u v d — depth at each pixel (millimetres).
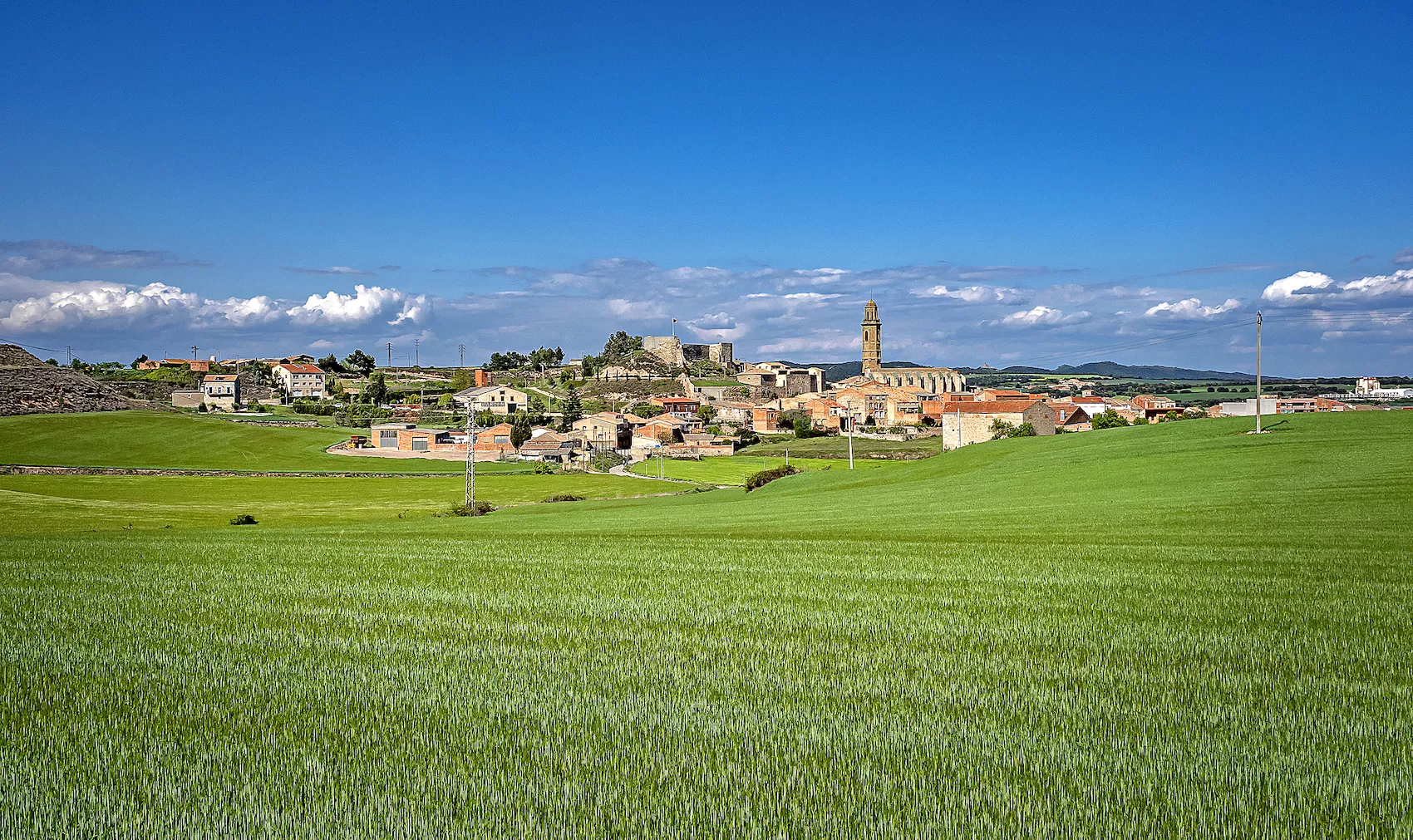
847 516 49031
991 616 20438
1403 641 17438
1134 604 21562
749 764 11320
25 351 186000
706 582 26047
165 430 155750
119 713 13625
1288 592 22734
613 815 9977
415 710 13633
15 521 73688
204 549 36125
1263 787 10484
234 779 11086
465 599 23422
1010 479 64188
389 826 9789
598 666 16156
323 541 40188
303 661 16609
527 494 107500
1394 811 9859
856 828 9633
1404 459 53531
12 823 10016
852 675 15344
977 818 9773
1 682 15289
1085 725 12625
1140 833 9430
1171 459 63688
